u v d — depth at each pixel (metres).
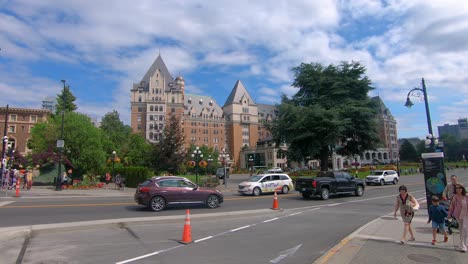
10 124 79.81
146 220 11.88
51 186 34.00
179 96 113.19
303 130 38.81
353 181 23.83
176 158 37.88
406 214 8.41
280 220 13.05
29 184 28.14
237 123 131.38
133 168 36.97
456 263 6.50
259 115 142.62
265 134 138.75
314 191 21.42
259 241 9.11
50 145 38.09
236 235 9.95
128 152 60.06
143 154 46.72
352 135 42.94
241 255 7.56
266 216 14.18
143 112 109.25
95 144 44.66
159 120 106.50
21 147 79.56
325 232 10.52
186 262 6.95
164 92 110.06
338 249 7.64
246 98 136.00
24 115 81.38
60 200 20.27
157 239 9.26
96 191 28.28
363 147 43.94
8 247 8.13
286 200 21.48
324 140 37.94
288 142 41.72
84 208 16.23
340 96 41.84
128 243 8.71
